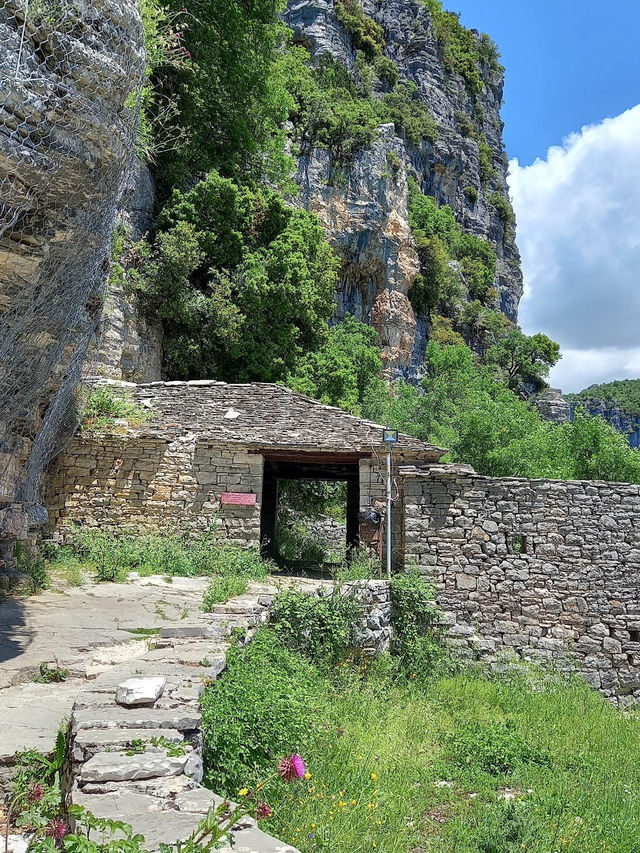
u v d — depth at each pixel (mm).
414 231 57875
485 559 12258
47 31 5328
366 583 10797
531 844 5141
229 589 9203
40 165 5562
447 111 75500
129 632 6832
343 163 45719
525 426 26406
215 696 5344
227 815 3037
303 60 51406
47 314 7109
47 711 4848
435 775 6582
